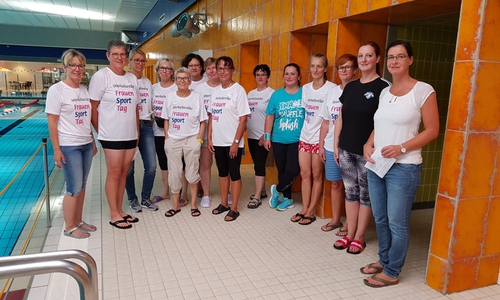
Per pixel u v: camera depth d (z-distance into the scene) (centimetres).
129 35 1891
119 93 321
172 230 340
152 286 243
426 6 282
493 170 230
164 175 425
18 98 2388
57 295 229
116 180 341
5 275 106
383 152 223
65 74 298
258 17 516
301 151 358
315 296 236
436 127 217
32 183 599
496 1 205
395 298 234
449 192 228
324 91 338
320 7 373
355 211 305
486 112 218
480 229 237
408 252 307
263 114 416
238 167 369
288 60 440
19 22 1819
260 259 285
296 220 368
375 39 362
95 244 305
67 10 1404
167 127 378
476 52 207
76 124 297
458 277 238
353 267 275
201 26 783
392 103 228
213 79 398
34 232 374
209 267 271
